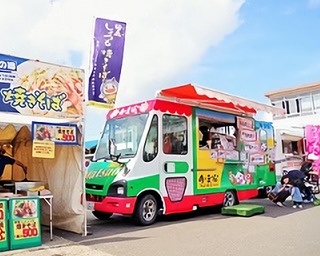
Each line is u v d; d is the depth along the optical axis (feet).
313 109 77.56
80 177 22.61
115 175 24.73
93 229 24.22
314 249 17.70
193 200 27.89
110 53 22.67
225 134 32.32
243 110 33.88
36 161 26.61
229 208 29.37
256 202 38.01
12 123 22.53
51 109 20.63
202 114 29.86
